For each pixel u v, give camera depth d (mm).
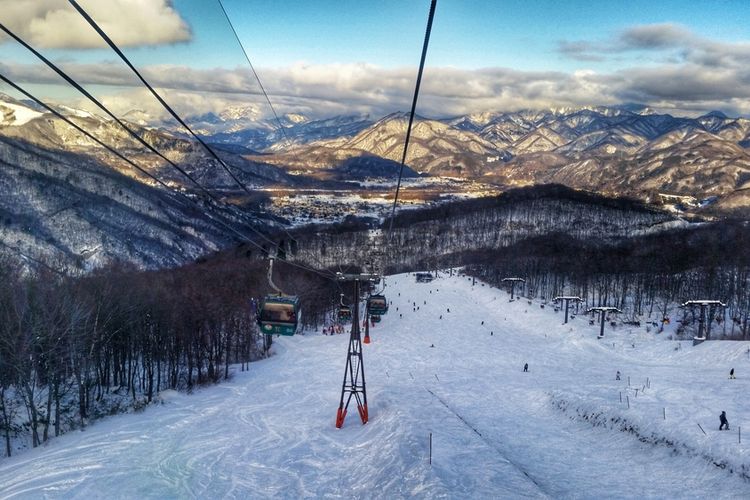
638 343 89312
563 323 109312
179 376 71562
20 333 43750
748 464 34281
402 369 76688
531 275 157250
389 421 44000
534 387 62688
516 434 45812
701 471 35906
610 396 54062
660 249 162750
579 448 43281
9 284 48812
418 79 7703
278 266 92562
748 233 169875
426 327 114500
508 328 114125
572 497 32562
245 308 74375
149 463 35094
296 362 81750
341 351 90062
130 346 65375
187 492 30828
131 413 50750
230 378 70188
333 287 127812
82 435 42438
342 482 33938
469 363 81125
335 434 44125
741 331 92188
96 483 31000
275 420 48531
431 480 31438
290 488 32812
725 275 123625
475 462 35875
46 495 29219
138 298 60062
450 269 185875
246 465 36438
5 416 45219
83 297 54469
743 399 48719
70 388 56000
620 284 138125
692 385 55719
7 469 34500
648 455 40312
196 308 65062
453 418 47469
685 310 107000
